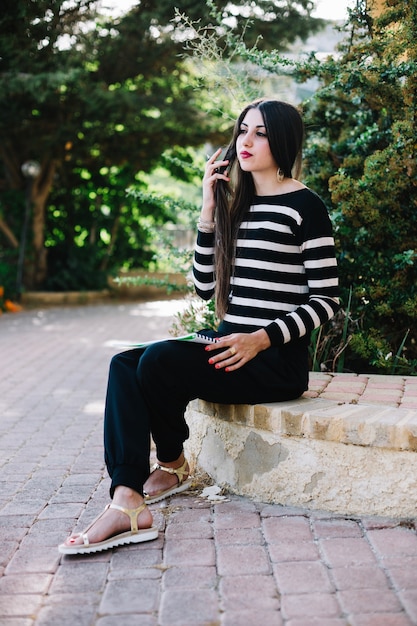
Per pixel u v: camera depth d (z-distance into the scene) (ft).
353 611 7.10
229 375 9.81
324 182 16.15
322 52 16.88
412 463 9.12
